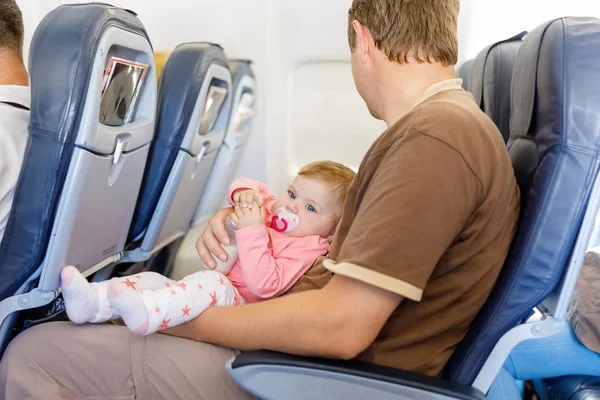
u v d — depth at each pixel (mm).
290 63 2469
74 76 1162
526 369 1488
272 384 910
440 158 859
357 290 863
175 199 1918
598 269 1544
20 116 1381
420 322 975
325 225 1298
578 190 938
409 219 839
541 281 971
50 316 1412
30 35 2432
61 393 1087
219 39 2541
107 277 1864
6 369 1114
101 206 1408
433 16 1082
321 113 2518
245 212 1195
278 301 958
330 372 881
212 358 1063
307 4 2398
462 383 1006
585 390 1452
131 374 1077
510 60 1590
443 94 1034
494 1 2281
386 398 881
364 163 1008
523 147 1091
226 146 2502
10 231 1244
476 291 972
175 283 1169
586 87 936
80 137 1195
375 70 1145
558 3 2260
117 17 1271
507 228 979
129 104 1484
